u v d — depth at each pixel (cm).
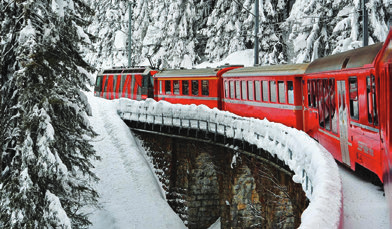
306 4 3020
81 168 1496
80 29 1368
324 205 573
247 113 2180
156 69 3186
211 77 2489
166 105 2603
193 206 2461
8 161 1301
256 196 2016
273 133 1456
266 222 1711
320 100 1341
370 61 873
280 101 1845
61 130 1365
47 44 1280
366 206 797
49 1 1295
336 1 2661
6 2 1285
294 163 1127
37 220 1209
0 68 1290
